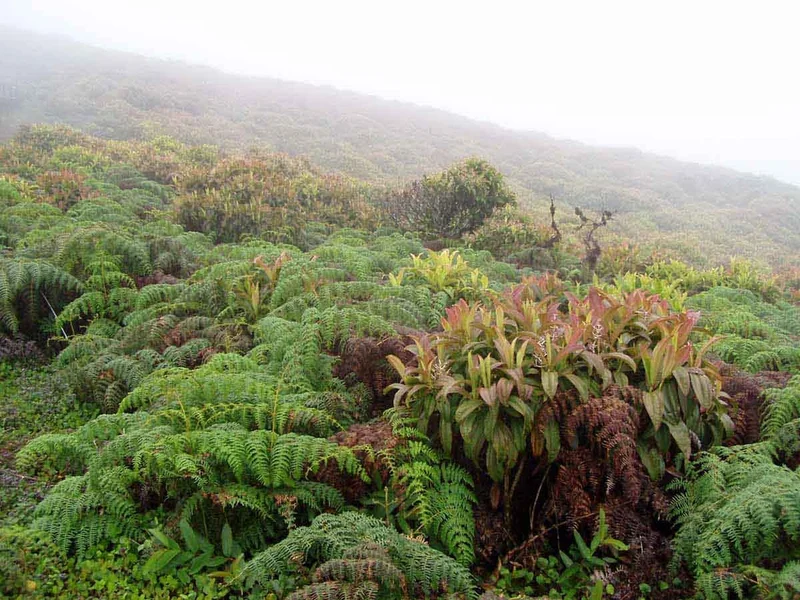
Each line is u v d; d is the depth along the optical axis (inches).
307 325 160.2
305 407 131.2
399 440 124.7
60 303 212.8
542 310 162.2
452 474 124.6
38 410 158.7
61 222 273.0
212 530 112.6
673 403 123.5
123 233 251.1
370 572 92.4
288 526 109.5
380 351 162.4
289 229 348.5
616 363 135.0
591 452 120.3
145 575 100.4
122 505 108.8
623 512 115.9
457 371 136.4
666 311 155.6
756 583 97.7
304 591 90.6
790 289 412.8
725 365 159.5
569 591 109.8
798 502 98.5
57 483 123.4
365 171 864.3
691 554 108.1
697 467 123.8
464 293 232.8
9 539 98.0
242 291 202.2
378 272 257.3
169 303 204.8
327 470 120.6
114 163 476.4
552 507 121.2
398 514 116.9
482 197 430.9
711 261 603.2
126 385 160.9
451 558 106.8
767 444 127.5
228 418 130.6
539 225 428.1
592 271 368.8
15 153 483.5
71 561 101.7
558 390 125.7
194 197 345.4
